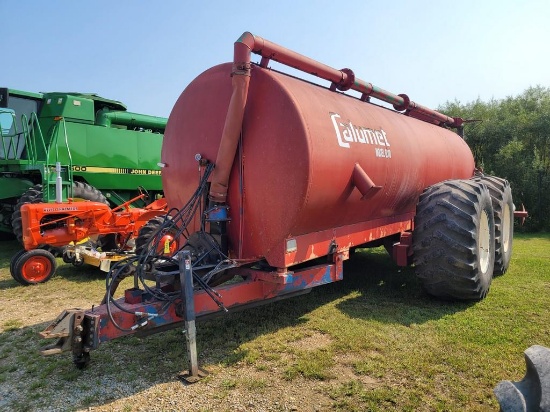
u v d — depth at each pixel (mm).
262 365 3299
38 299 5234
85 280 6121
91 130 9211
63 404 2820
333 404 2750
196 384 3031
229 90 3803
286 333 3926
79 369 3291
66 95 8828
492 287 5449
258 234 3607
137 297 3242
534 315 4332
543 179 12891
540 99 15734
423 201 4590
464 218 4289
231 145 3537
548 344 3623
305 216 3484
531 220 12922
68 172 7551
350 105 4344
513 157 13680
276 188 3463
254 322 4219
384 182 4543
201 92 4062
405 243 5059
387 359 3350
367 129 4285
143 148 10164
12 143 8656
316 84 4395
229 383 3027
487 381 3000
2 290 5629
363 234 4695
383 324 4105
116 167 9656
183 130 4234
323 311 4520
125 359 3467
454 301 4770
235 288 3438
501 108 15875
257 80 3568
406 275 6105
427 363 3277
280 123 3424
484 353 3438
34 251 5906
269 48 3609
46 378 3180
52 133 8633
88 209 6215
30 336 4031
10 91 8414
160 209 7191
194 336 3102
